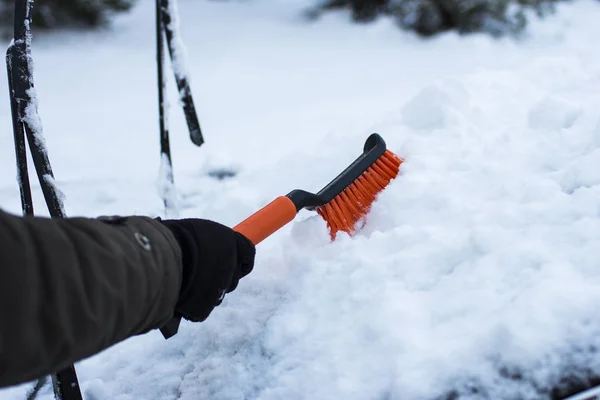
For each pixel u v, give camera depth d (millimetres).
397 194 1466
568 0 6641
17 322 683
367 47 5629
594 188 1265
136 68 5242
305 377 1116
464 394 1002
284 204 1318
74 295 735
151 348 1438
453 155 1588
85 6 6184
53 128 3891
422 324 1112
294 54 5551
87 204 2508
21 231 709
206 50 5766
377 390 1048
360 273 1245
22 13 1263
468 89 2020
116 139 3648
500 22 5699
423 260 1239
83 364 1485
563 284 1060
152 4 7117
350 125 2283
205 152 3299
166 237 902
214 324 1367
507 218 1273
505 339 1015
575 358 990
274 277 1407
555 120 1619
